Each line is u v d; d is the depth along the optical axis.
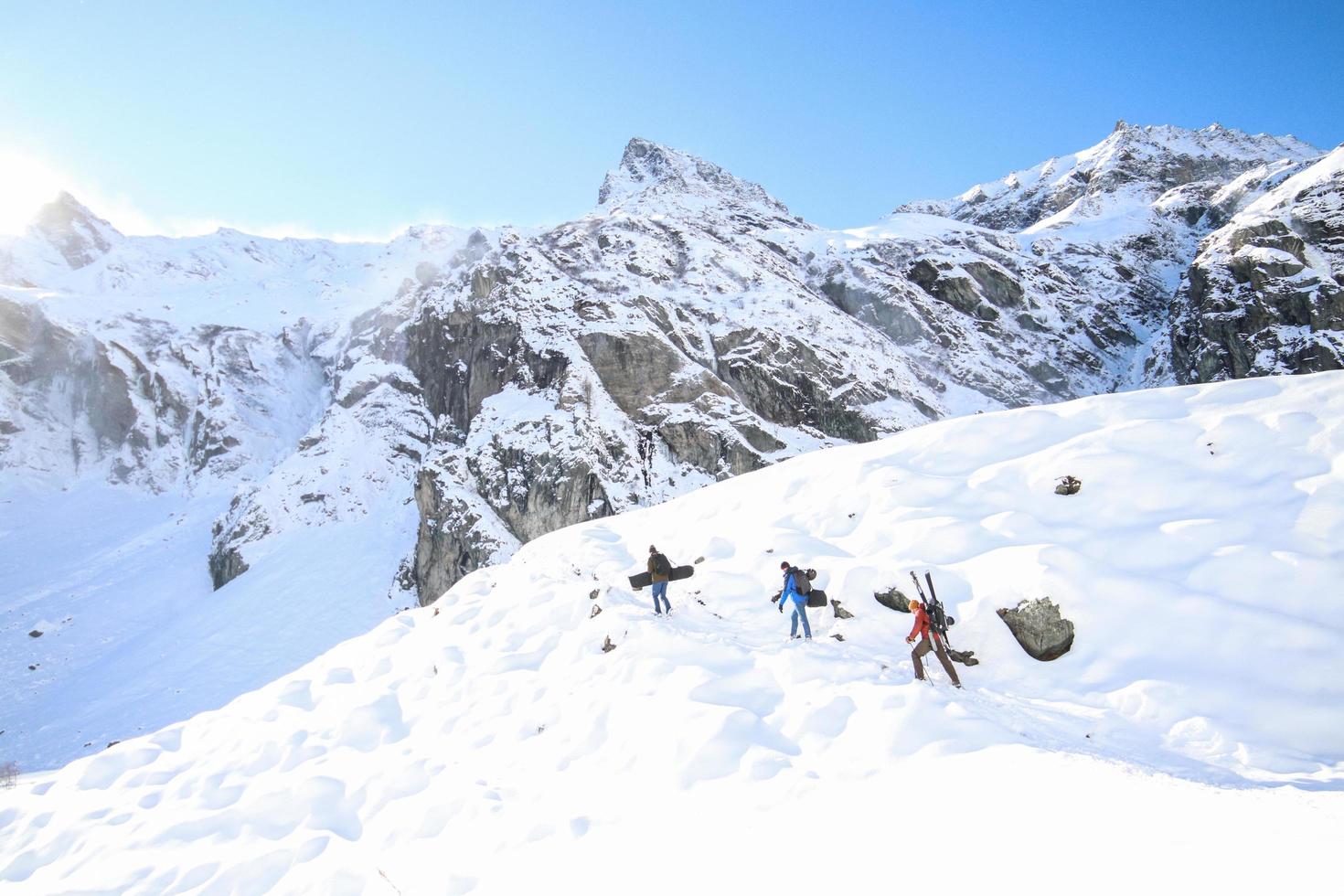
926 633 10.86
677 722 10.51
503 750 11.69
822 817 7.88
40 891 10.73
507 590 17.23
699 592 15.28
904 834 6.98
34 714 43.34
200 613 52.94
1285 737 9.03
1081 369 75.62
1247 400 15.02
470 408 60.97
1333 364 51.81
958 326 75.69
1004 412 17.73
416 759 11.88
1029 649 11.62
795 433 54.84
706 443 50.12
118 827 11.86
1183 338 65.19
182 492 84.62
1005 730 8.95
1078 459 14.80
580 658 13.48
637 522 20.16
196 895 9.74
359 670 15.77
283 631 48.00
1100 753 8.83
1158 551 12.36
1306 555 11.24
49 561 71.06
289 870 9.96
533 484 47.34
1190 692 9.99
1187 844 5.52
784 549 15.66
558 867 8.40
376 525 60.50
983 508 14.75
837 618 13.27
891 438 18.59
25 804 13.52
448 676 14.27
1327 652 9.88
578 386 51.44
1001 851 6.14
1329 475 12.45
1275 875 4.75
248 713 14.85
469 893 8.53
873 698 10.00
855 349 64.12
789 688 11.14
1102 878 5.30
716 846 7.89
